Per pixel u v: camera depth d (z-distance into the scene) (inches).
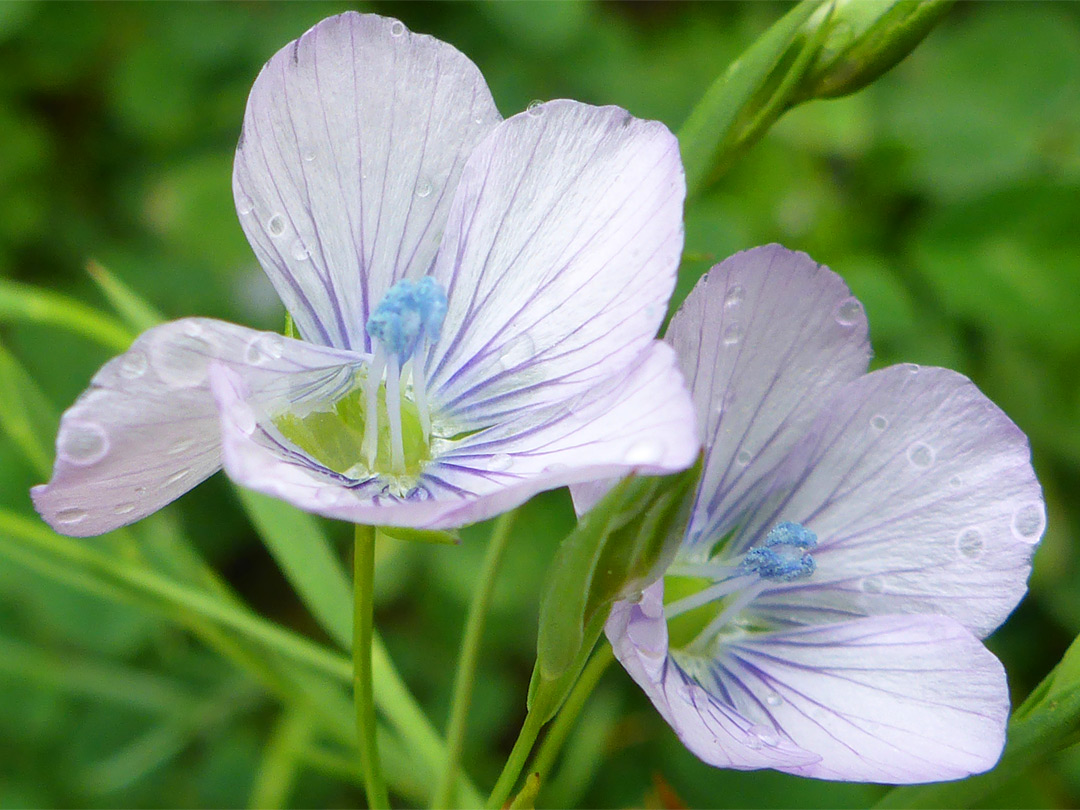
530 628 3.2
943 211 3.4
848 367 1.9
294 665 2.6
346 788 3.2
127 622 3.1
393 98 1.8
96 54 3.9
